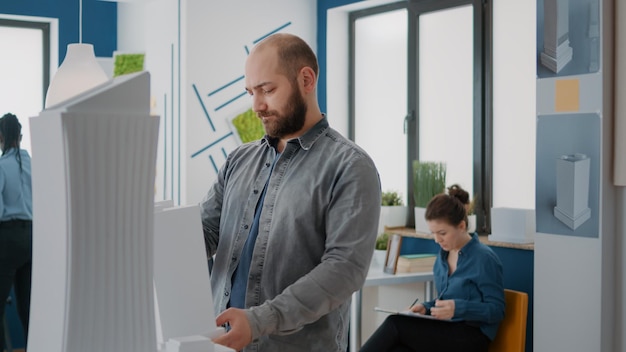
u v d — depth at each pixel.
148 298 1.04
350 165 1.82
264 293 1.85
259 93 1.85
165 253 1.29
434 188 4.35
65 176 0.96
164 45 4.77
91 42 5.66
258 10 4.81
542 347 3.33
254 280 1.86
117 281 1.01
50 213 1.01
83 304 0.99
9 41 5.40
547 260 3.31
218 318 1.51
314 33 5.09
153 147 1.02
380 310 3.52
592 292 3.17
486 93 4.22
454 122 4.42
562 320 3.26
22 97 5.46
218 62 4.64
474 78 4.28
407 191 4.72
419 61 4.63
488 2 4.19
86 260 0.98
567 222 3.24
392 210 4.63
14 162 4.50
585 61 3.16
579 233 3.21
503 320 3.47
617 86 3.15
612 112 3.18
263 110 1.86
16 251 4.50
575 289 3.22
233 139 4.72
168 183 4.75
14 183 4.48
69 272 0.98
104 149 0.98
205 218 2.11
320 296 1.66
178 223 1.31
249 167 2.01
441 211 3.48
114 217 1.00
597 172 3.15
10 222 4.48
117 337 1.01
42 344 1.04
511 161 4.12
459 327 3.36
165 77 4.76
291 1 4.96
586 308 3.19
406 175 4.74
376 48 4.92
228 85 4.69
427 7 4.53
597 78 3.13
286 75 1.82
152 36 4.91
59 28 5.45
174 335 1.28
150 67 4.95
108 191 0.99
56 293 1.01
